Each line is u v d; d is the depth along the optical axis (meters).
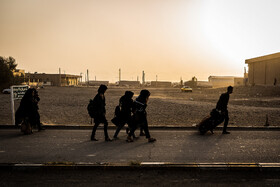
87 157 5.16
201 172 4.41
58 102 19.83
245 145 6.26
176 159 5.04
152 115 11.99
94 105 6.61
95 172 4.39
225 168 4.48
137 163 4.57
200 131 7.58
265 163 4.62
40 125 7.96
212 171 4.45
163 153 5.49
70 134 7.56
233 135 7.50
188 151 5.66
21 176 4.18
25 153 5.43
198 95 36.66
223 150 5.77
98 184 3.86
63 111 13.45
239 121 10.01
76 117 11.12
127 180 4.03
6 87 40.69
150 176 4.21
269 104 19.30
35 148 5.88
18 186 3.77
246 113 12.59
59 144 6.29
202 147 6.04
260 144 6.37
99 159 5.02
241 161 4.94
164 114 12.38
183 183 3.92
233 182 3.97
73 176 4.19
